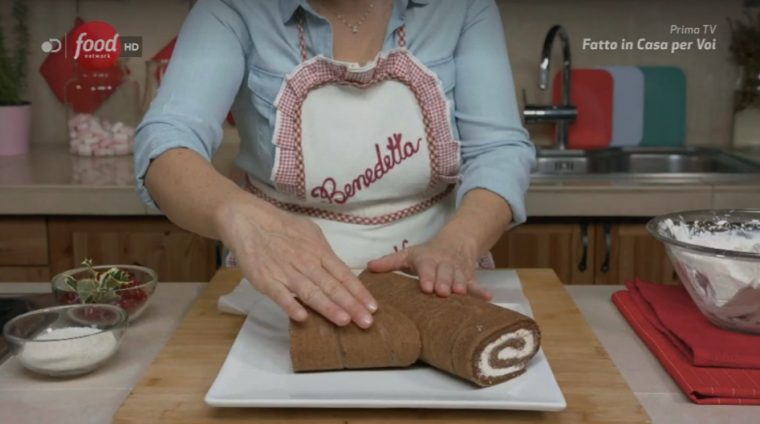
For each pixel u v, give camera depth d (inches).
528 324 30.9
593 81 86.1
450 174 44.6
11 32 84.7
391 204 45.3
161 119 38.8
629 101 86.5
